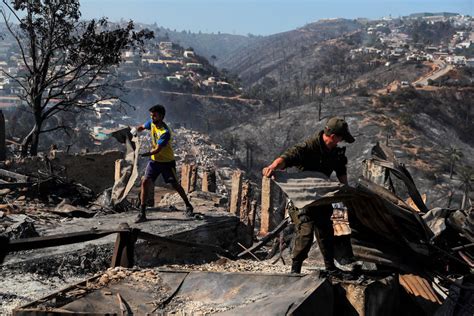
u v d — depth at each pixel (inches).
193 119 7721.5
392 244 206.8
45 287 243.6
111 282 208.1
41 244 183.2
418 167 4756.4
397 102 6609.3
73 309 180.2
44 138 2898.6
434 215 242.2
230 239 378.9
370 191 195.6
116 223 349.7
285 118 6309.1
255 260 366.9
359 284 181.5
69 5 922.7
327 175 209.5
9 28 941.8
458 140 6195.9
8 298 225.9
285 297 175.5
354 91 7755.9
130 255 234.1
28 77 951.6
